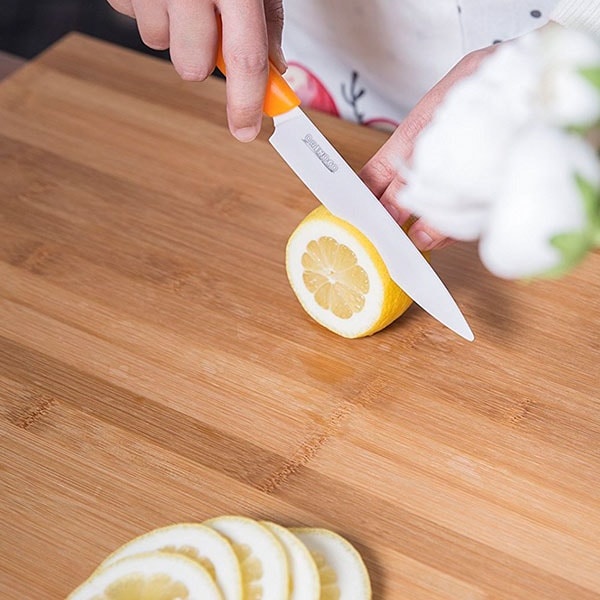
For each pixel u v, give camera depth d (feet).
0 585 2.10
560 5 2.20
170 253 2.57
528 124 1.79
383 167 2.34
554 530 2.15
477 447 2.25
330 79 3.00
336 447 2.26
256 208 2.65
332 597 2.06
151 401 2.33
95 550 2.14
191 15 2.24
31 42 4.52
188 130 2.81
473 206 1.83
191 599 2.03
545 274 1.82
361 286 2.35
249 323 2.45
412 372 2.36
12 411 2.32
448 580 2.10
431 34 2.78
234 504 2.19
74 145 2.79
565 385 2.33
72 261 2.56
